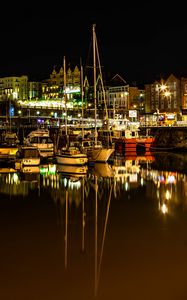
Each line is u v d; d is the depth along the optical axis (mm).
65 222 27484
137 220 27938
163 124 111812
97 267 19562
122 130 90250
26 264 19953
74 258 20734
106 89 171250
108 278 18406
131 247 22359
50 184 43219
